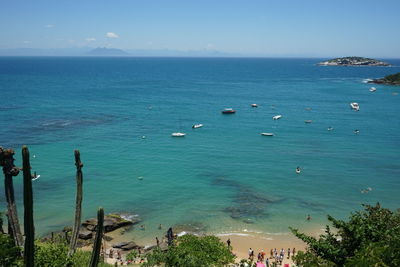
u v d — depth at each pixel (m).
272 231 43.53
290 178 60.44
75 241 19.73
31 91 167.50
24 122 98.44
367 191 55.00
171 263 23.80
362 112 122.00
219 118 113.50
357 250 16.61
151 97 159.12
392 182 58.38
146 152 75.00
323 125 101.69
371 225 18.25
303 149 77.56
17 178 58.53
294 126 100.88
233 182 58.88
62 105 129.12
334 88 198.12
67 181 57.81
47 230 42.81
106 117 110.44
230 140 85.81
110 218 44.78
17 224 16.94
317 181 59.03
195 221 45.97
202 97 162.12
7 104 126.44
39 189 54.50
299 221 45.97
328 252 17.81
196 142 83.75
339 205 50.53
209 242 28.67
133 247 39.50
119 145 79.69
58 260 19.39
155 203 51.06
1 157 16.39
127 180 59.31
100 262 30.86
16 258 16.45
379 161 68.69
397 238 16.22
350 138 86.44
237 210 49.00
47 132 88.38
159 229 44.06
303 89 195.50
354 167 65.50
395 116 113.88
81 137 85.19
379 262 14.47
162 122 105.75
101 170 63.59
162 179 59.97
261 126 101.38
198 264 23.72
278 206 50.22
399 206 49.97
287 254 38.78
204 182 58.84
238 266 27.55
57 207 48.97
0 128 90.50
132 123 103.00
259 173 62.88
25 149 12.71
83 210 48.53
